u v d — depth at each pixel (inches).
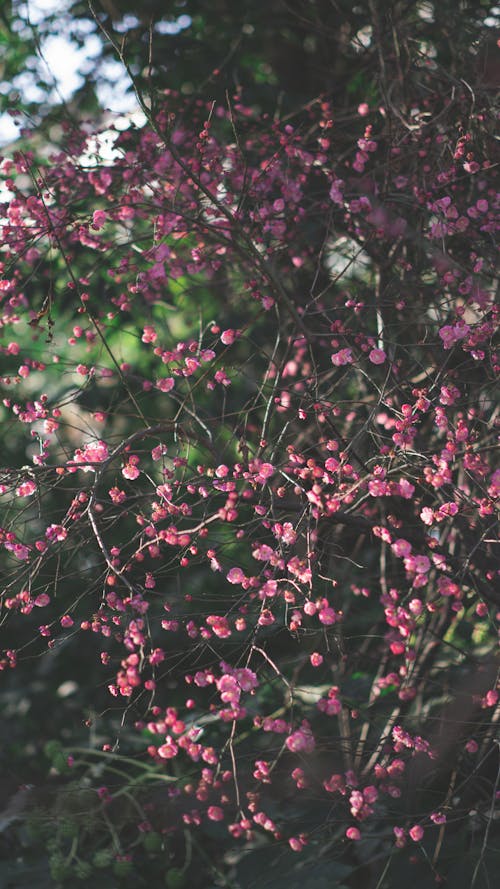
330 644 99.4
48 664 158.7
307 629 78.3
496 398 97.9
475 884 85.1
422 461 82.6
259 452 83.4
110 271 99.8
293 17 137.4
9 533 80.0
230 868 101.8
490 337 85.4
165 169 102.6
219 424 89.3
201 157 97.0
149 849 95.1
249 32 140.5
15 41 139.6
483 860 86.6
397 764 79.1
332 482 76.8
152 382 100.0
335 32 122.3
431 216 99.9
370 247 105.5
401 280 99.0
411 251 104.6
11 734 145.0
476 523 88.1
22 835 98.5
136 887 95.0
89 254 116.6
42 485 81.1
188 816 90.0
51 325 90.6
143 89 134.1
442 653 112.7
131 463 80.6
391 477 86.4
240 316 124.9
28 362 93.6
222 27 140.8
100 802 100.7
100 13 136.6
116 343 144.0
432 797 94.9
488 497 79.7
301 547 84.7
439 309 92.2
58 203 108.2
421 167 98.7
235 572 75.0
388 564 109.5
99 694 147.6
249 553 110.7
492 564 91.5
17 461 145.0
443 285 96.6
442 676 106.0
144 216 104.8
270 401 84.8
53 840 96.0
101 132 109.9
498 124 98.0
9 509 85.7
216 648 91.6
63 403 90.4
